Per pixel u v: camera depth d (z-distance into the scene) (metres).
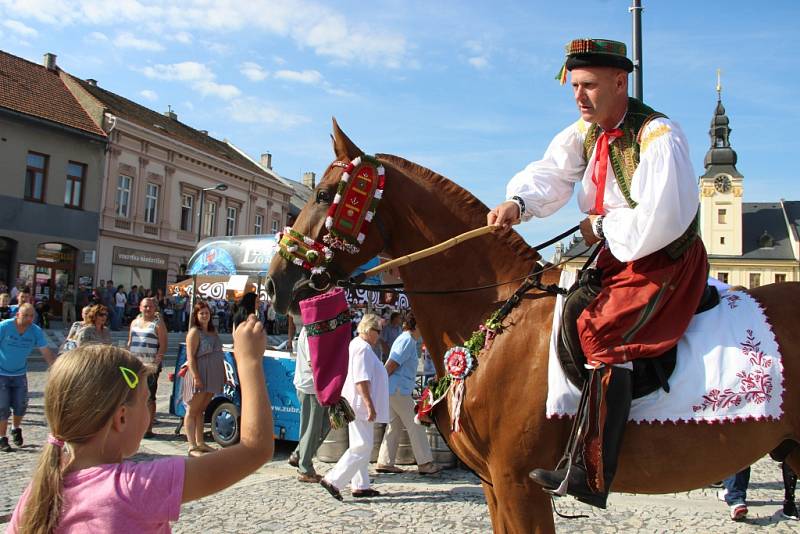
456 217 3.05
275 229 42.75
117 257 30.58
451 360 2.78
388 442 7.43
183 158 34.47
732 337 2.62
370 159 3.12
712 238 65.50
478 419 2.72
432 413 2.96
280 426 8.05
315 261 3.01
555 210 3.03
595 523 5.35
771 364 2.56
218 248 12.23
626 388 2.51
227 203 38.09
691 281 2.63
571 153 3.02
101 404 1.73
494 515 2.88
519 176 3.03
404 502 6.01
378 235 3.13
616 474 2.65
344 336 3.02
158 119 37.16
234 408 8.08
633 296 2.54
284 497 6.09
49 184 27.52
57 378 1.75
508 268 2.98
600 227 2.67
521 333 2.74
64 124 27.83
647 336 2.53
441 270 3.02
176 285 17.50
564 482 2.43
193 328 7.92
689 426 2.54
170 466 1.77
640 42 7.93
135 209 31.55
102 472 1.73
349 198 3.03
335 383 2.94
